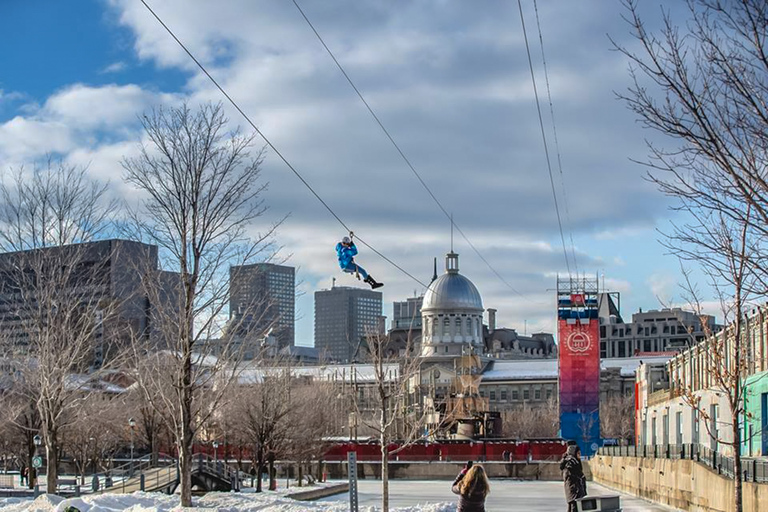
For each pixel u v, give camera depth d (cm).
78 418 6581
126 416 8119
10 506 4119
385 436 4559
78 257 5488
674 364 8081
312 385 10450
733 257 2858
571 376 13475
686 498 4794
